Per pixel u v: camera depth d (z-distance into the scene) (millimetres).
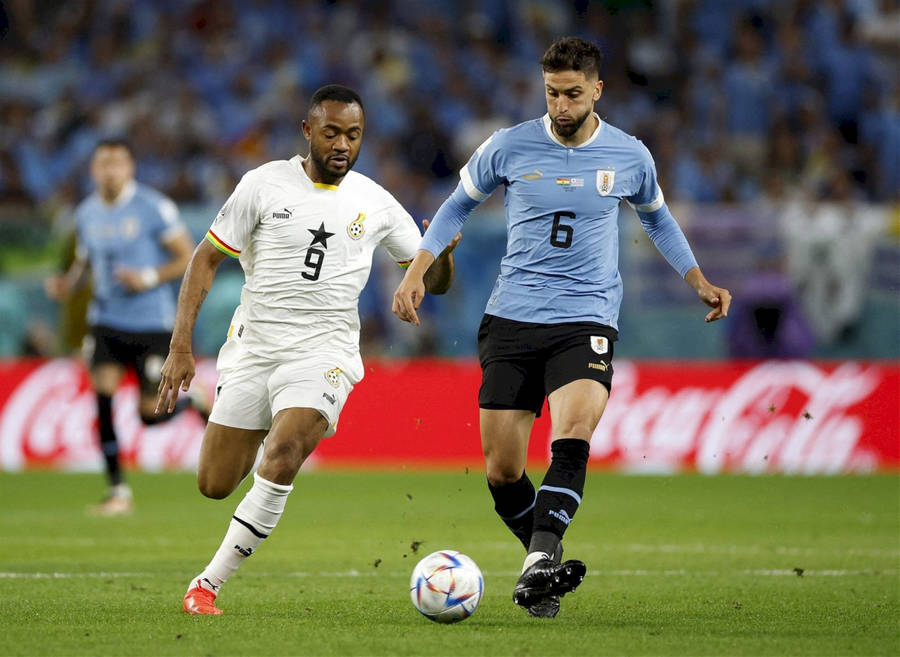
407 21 82938
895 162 77938
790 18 82125
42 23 84188
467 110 79250
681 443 58156
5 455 58844
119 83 79375
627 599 24109
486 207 63188
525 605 19969
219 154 75125
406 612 22062
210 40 81812
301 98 78375
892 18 84938
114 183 41750
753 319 58719
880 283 58969
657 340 58969
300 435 21703
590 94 21922
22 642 18453
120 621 20609
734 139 77875
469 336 60750
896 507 44688
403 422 60531
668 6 83750
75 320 45500
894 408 57750
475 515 41844
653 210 23672
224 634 19266
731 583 26703
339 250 22484
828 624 20766
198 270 22234
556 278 22391
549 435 59125
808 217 58531
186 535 35625
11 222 58438
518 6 84688
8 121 76000
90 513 41594
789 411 57906
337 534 36312
